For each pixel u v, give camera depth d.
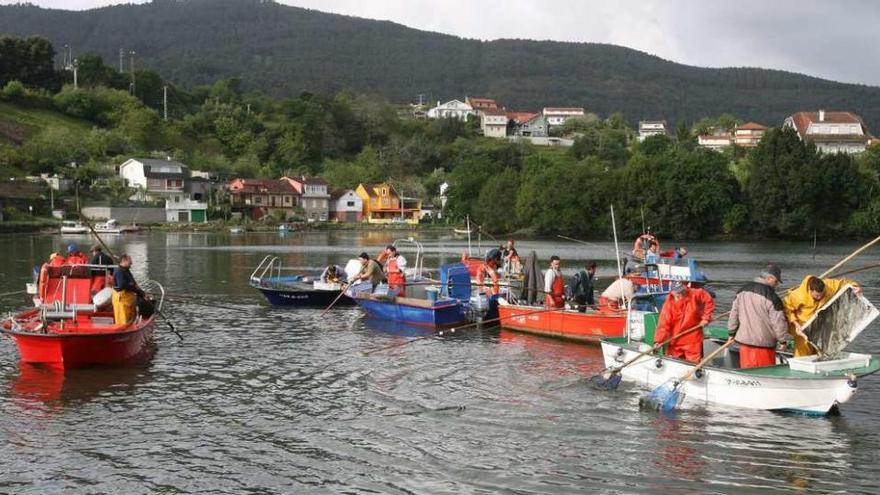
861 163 100.69
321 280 28.31
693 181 87.38
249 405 13.86
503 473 10.62
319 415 13.24
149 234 94.44
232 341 20.09
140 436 12.16
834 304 12.67
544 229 91.75
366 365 17.11
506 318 21.89
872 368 12.47
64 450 11.53
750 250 68.44
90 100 151.38
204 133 163.12
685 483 10.24
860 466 10.75
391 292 24.55
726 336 15.38
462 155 158.12
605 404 13.77
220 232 103.56
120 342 16.70
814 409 12.62
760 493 9.92
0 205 89.19
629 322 15.57
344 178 146.38
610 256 57.34
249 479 10.48
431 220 127.06
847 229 85.62
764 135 90.94
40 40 161.50
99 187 110.38
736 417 12.84
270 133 166.25
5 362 17.02
